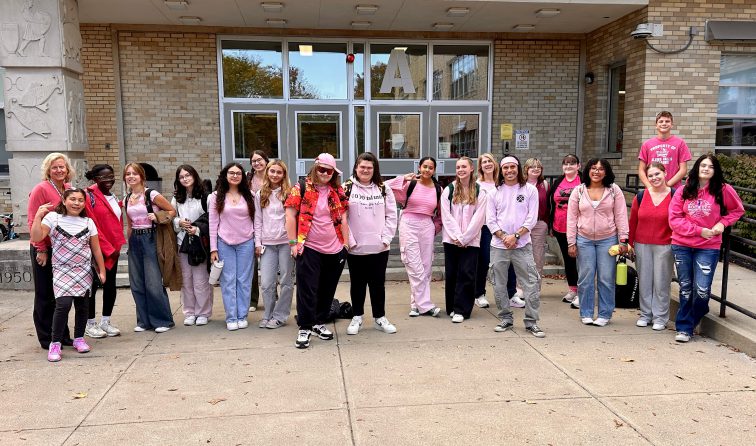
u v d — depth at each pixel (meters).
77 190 4.70
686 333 5.08
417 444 3.25
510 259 5.34
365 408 3.73
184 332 5.48
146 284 5.42
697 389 4.01
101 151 9.79
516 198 5.21
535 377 4.25
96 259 4.94
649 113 8.83
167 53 9.78
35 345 5.12
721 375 4.28
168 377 4.29
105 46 9.59
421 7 8.66
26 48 7.47
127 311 6.33
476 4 8.50
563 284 7.52
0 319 5.99
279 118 10.26
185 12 8.84
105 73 9.65
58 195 4.97
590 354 4.75
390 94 10.49
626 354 4.75
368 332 5.43
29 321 5.92
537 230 6.47
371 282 5.37
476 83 10.59
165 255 5.45
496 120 10.61
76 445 3.27
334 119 10.41
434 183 6.00
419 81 10.52
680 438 3.32
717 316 5.31
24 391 4.05
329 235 4.99
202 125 10.02
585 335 5.29
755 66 9.21
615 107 10.03
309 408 3.73
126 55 9.68
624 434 3.37
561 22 9.60
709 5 8.71
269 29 9.94
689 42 8.74
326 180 4.92
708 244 4.90
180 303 6.70
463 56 10.53
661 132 6.21
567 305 6.43
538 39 10.47
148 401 3.86
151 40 9.72
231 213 5.43
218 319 5.96
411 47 10.43
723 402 3.80
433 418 3.58
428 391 4.00
